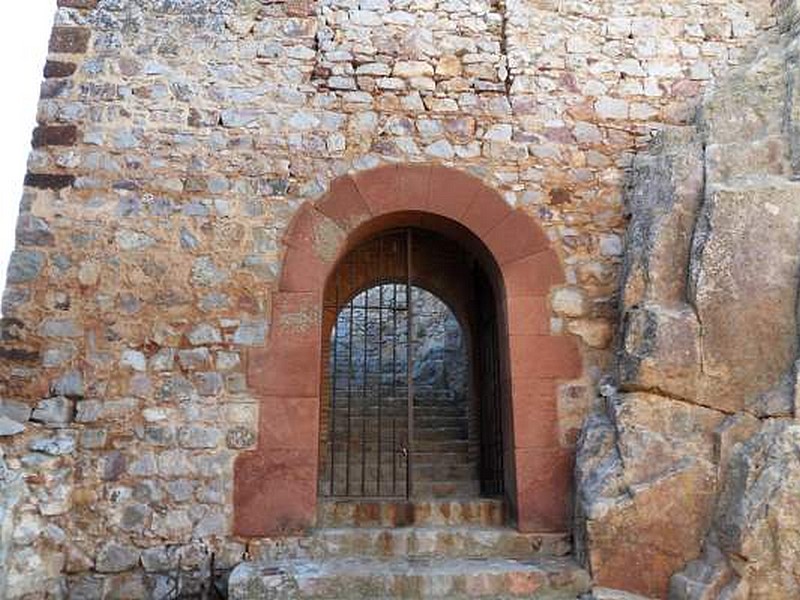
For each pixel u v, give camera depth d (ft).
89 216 15.07
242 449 14.19
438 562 13.39
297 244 15.35
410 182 15.94
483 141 16.38
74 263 14.80
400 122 16.30
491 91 16.74
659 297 14.28
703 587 11.48
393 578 12.55
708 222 13.96
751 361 13.23
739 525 11.41
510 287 15.60
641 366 13.53
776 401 12.48
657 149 16.22
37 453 13.56
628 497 12.76
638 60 17.33
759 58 16.70
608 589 12.43
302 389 14.56
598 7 17.61
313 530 13.99
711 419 13.16
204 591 13.47
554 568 12.91
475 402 21.74
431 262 22.34
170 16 16.46
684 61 17.40
